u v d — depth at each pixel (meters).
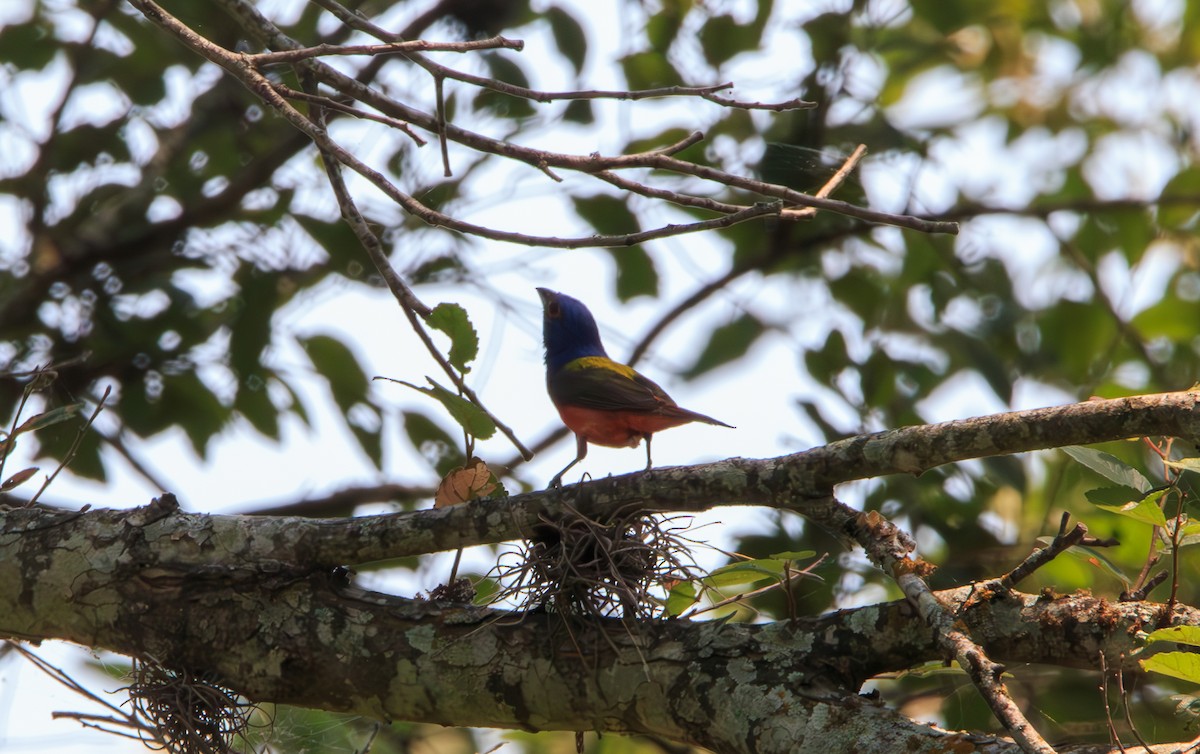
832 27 14.78
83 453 14.08
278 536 7.81
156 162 15.57
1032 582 12.32
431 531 7.62
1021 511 13.14
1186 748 6.03
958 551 12.95
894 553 6.79
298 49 8.35
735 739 6.76
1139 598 6.86
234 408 14.49
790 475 7.07
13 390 14.29
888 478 13.20
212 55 7.39
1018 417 6.68
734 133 14.81
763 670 6.89
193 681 7.68
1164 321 16.08
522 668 7.30
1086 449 7.16
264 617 7.63
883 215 6.84
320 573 7.78
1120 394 14.62
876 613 6.90
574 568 7.30
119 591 7.74
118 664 9.56
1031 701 11.18
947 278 15.63
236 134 15.73
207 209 15.12
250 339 14.12
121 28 15.06
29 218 15.17
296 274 14.99
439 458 14.55
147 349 14.60
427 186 14.51
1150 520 6.65
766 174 14.55
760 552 12.55
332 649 7.52
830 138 14.88
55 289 15.02
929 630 6.71
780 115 14.80
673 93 7.55
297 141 14.88
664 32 14.84
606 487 7.43
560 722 7.36
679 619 7.37
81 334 14.69
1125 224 17.20
